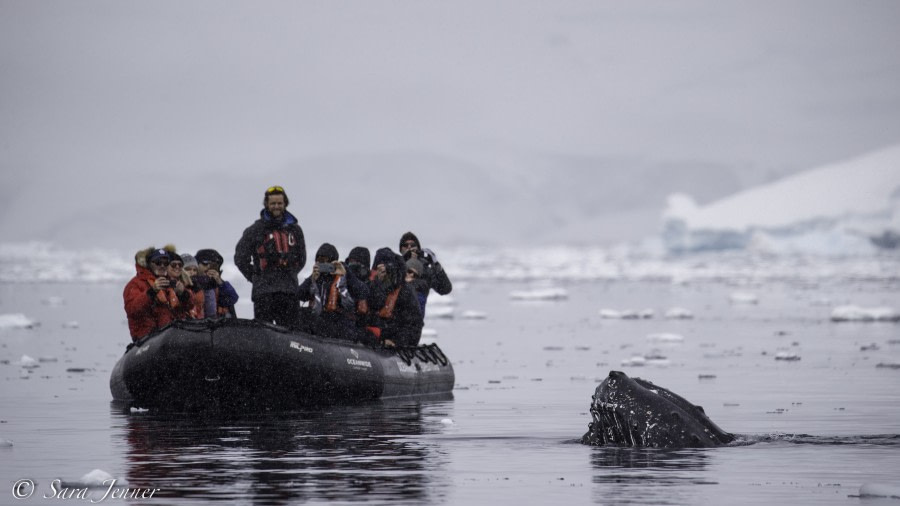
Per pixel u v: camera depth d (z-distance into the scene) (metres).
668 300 161.12
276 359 42.12
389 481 27.28
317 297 47.38
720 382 54.47
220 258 47.44
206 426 38.25
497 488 26.38
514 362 67.00
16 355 71.38
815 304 146.62
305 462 30.19
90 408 44.22
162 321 46.44
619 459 30.25
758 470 28.53
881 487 25.27
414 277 51.09
